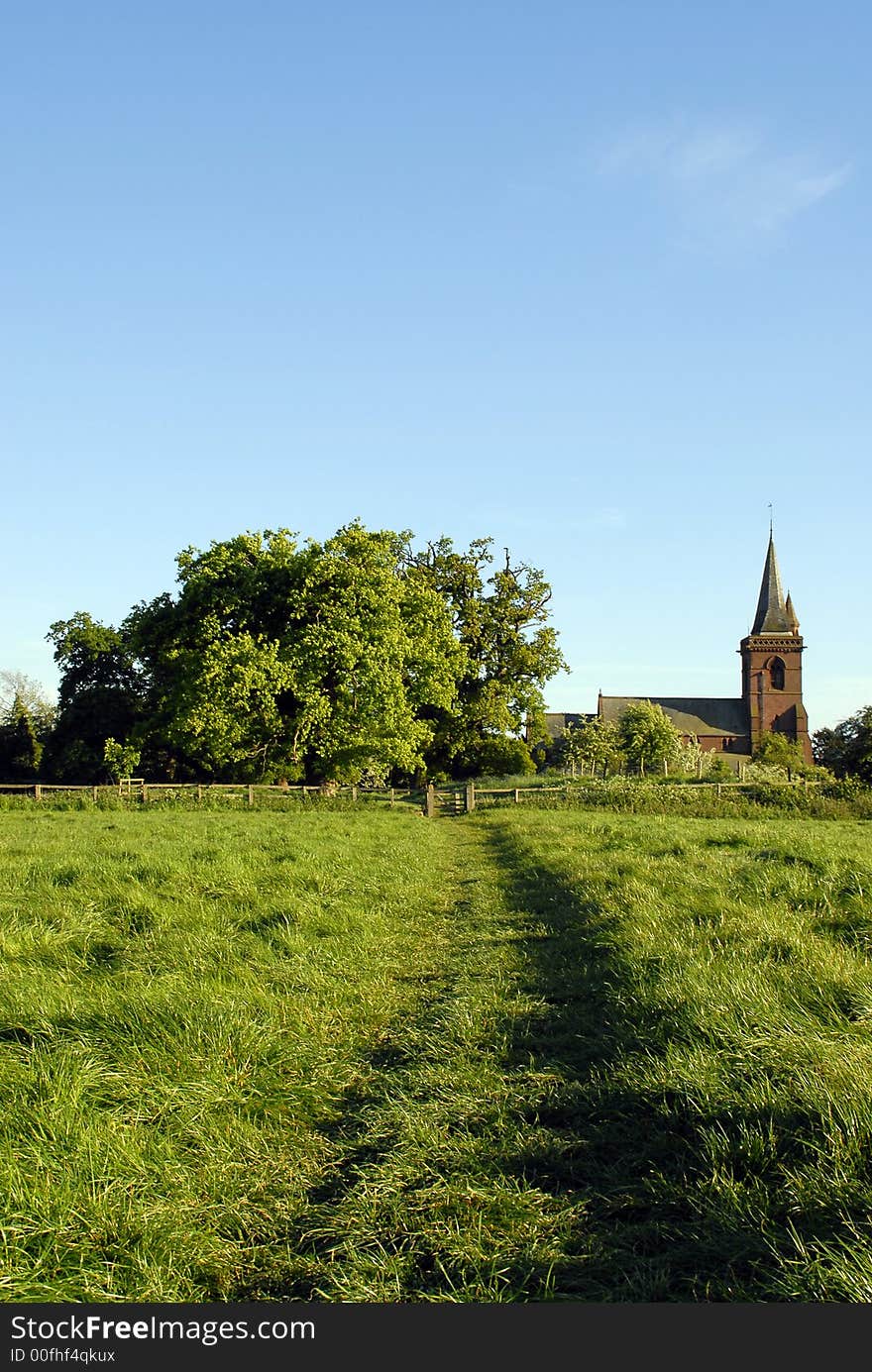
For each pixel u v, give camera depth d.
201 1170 5.01
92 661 64.69
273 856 15.77
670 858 15.51
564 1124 5.75
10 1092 5.35
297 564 45.75
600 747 69.12
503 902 13.55
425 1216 4.67
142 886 11.85
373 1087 6.49
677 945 8.52
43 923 9.63
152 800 39.44
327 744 45.41
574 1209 4.71
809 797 35.38
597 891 12.62
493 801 39.00
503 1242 4.42
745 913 10.00
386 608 46.84
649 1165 5.13
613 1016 7.38
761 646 119.50
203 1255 4.32
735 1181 4.70
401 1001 8.57
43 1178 4.52
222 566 45.91
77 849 17.05
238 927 10.30
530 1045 7.19
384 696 45.31
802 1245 4.05
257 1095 6.00
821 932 9.44
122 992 7.37
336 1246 4.44
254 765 47.19
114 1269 4.11
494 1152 5.33
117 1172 4.74
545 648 66.25
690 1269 4.24
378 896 13.30
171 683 48.59
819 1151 4.67
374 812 37.41
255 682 42.53
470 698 64.56
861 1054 5.71
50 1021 6.55
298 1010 7.62
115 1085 5.67
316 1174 5.23
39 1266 3.99
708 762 73.50
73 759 59.91
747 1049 5.95
